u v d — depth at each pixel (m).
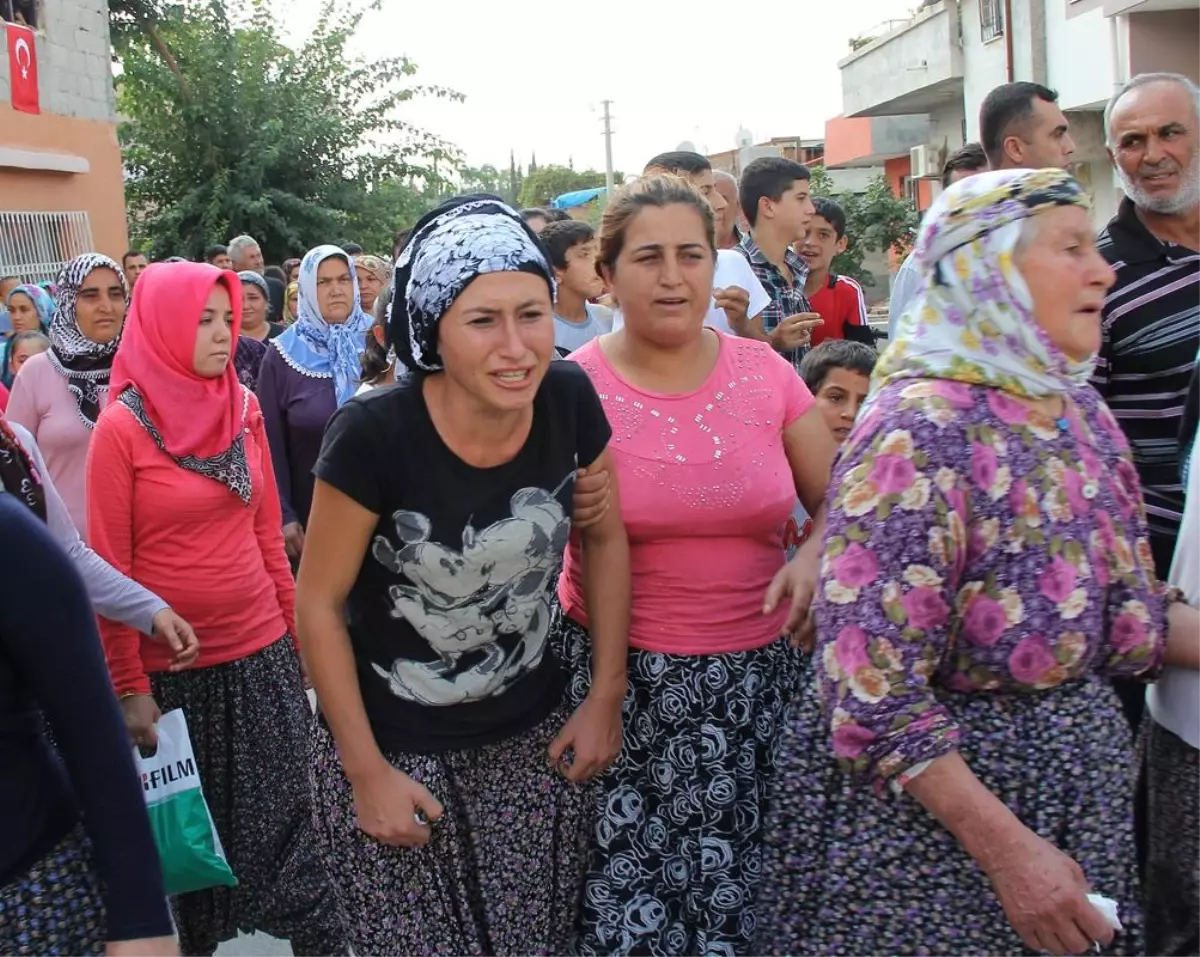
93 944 1.80
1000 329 1.96
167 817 2.91
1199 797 2.41
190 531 3.20
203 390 3.19
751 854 2.60
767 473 2.58
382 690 2.32
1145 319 3.18
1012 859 1.87
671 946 2.61
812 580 2.46
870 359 3.46
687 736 2.58
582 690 2.64
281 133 18.61
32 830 1.74
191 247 18.23
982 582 1.96
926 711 1.93
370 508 2.16
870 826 2.06
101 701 1.76
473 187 21.06
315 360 4.95
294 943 3.33
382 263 7.29
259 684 3.32
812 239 5.54
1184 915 2.49
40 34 13.19
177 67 18.09
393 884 2.34
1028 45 15.58
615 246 2.56
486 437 2.16
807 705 2.18
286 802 3.35
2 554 1.67
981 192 1.98
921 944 2.04
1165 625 2.18
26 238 12.98
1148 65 13.45
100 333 4.09
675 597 2.58
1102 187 15.28
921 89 19.33
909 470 1.94
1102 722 2.05
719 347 2.68
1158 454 3.21
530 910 2.46
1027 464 1.95
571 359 2.71
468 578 2.22
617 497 2.47
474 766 2.38
